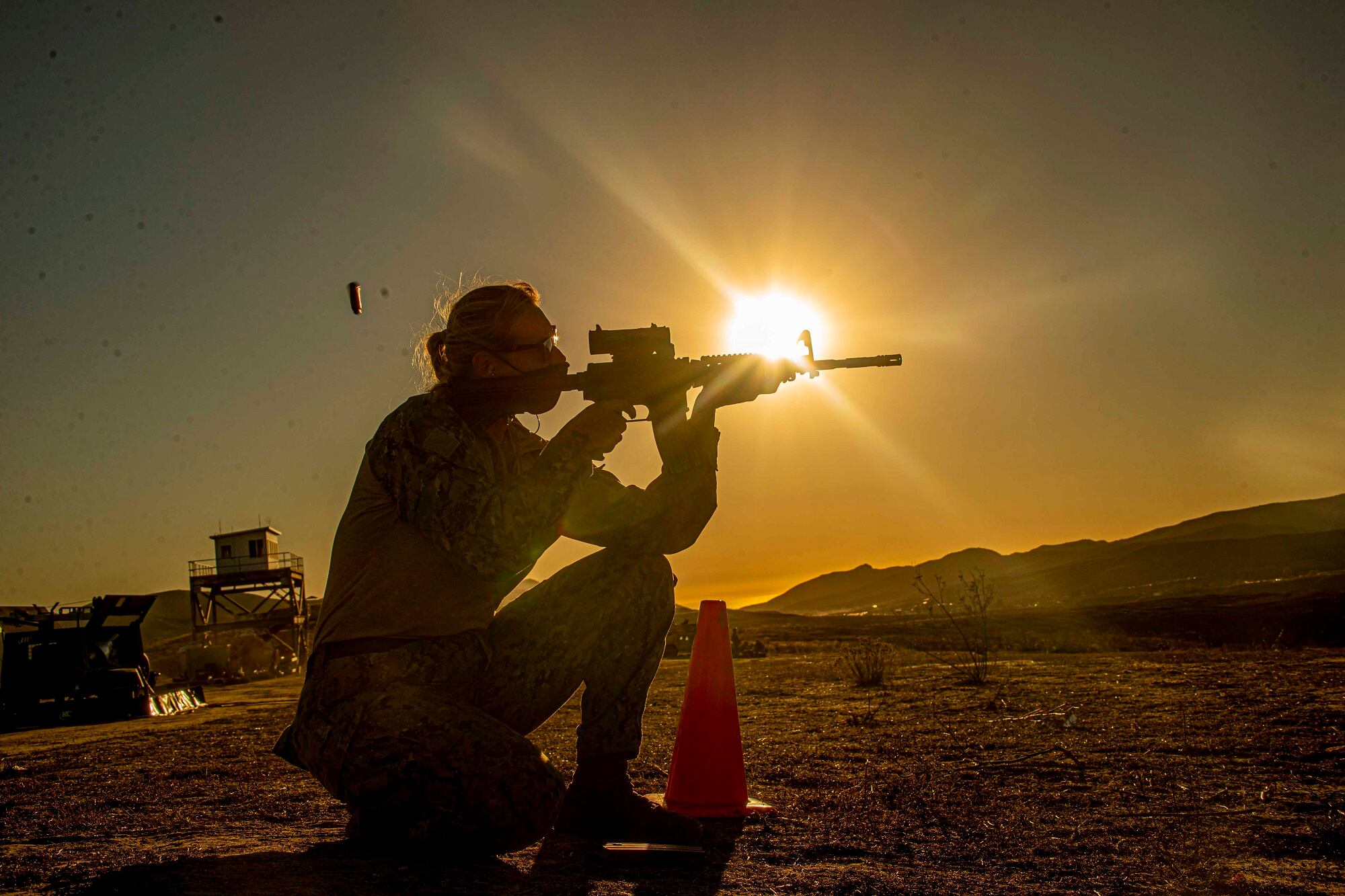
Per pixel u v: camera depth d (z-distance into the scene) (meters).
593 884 2.36
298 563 40.97
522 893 2.24
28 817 3.86
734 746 3.80
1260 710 6.31
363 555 2.67
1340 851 2.91
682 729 3.85
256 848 2.76
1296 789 3.91
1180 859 2.80
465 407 2.87
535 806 2.44
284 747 2.83
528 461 3.14
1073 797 3.85
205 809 3.97
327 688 2.60
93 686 13.85
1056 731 5.73
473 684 2.84
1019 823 3.36
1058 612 52.19
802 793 4.07
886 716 6.91
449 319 3.04
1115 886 2.49
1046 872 2.65
